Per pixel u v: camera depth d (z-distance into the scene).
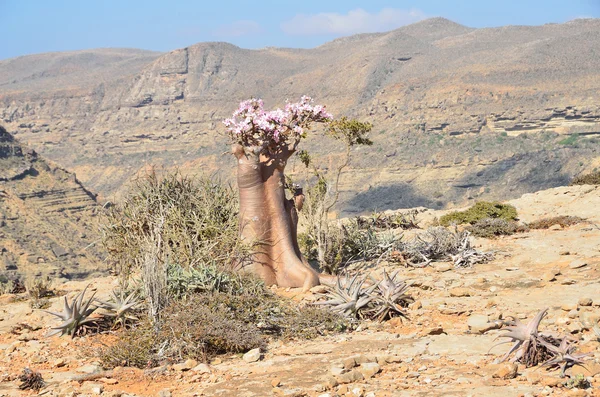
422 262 14.65
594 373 6.54
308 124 13.19
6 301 13.72
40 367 9.00
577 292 10.95
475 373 7.09
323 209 14.34
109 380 8.06
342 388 6.94
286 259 12.55
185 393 7.46
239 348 9.02
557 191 22.95
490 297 11.20
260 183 12.60
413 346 8.52
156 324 9.34
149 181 13.52
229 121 12.61
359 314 10.24
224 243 12.51
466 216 19.77
